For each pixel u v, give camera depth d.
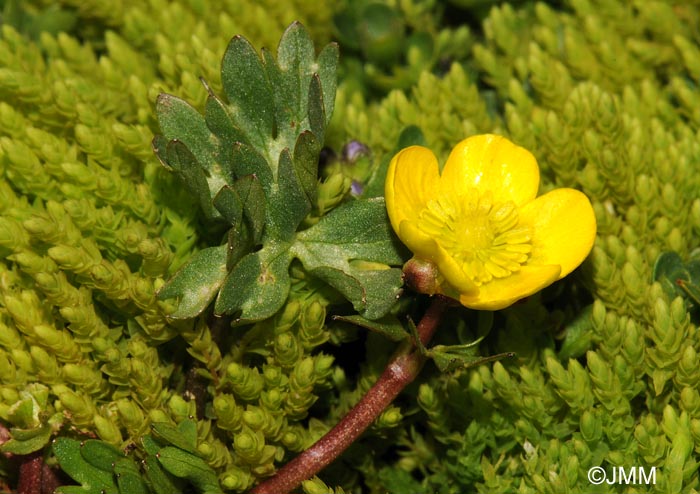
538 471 0.15
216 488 0.15
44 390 0.15
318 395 0.16
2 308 0.15
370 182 0.16
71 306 0.15
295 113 0.15
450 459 0.16
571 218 0.15
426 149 0.15
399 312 0.16
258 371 0.16
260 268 0.15
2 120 0.16
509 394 0.15
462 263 0.15
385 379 0.15
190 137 0.15
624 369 0.15
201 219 0.16
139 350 0.15
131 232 0.15
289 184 0.15
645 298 0.16
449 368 0.14
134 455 0.15
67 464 0.15
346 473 0.16
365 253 0.15
